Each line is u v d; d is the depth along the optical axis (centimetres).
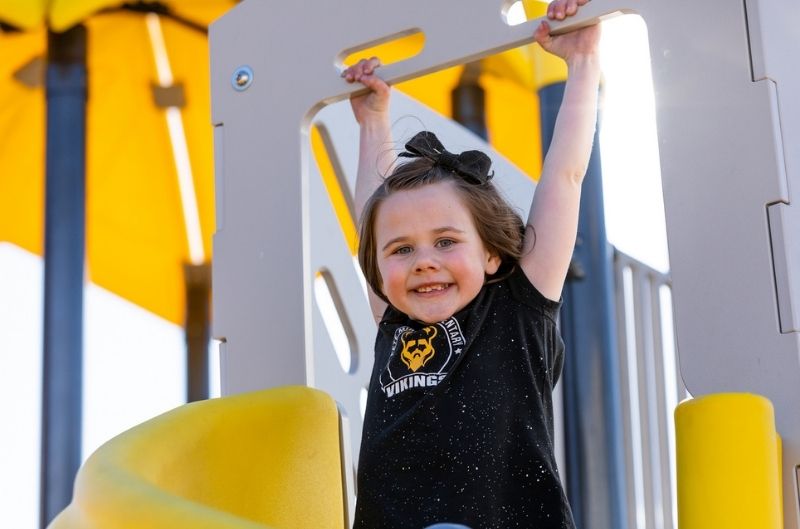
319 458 122
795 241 125
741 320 124
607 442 325
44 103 430
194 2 403
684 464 105
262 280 168
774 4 131
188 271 476
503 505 124
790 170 127
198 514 73
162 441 104
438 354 131
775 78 128
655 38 136
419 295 134
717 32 131
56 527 86
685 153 131
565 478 331
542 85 357
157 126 444
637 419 330
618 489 327
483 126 414
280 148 170
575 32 147
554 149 144
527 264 138
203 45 425
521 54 366
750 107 128
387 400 133
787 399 120
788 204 125
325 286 268
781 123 127
